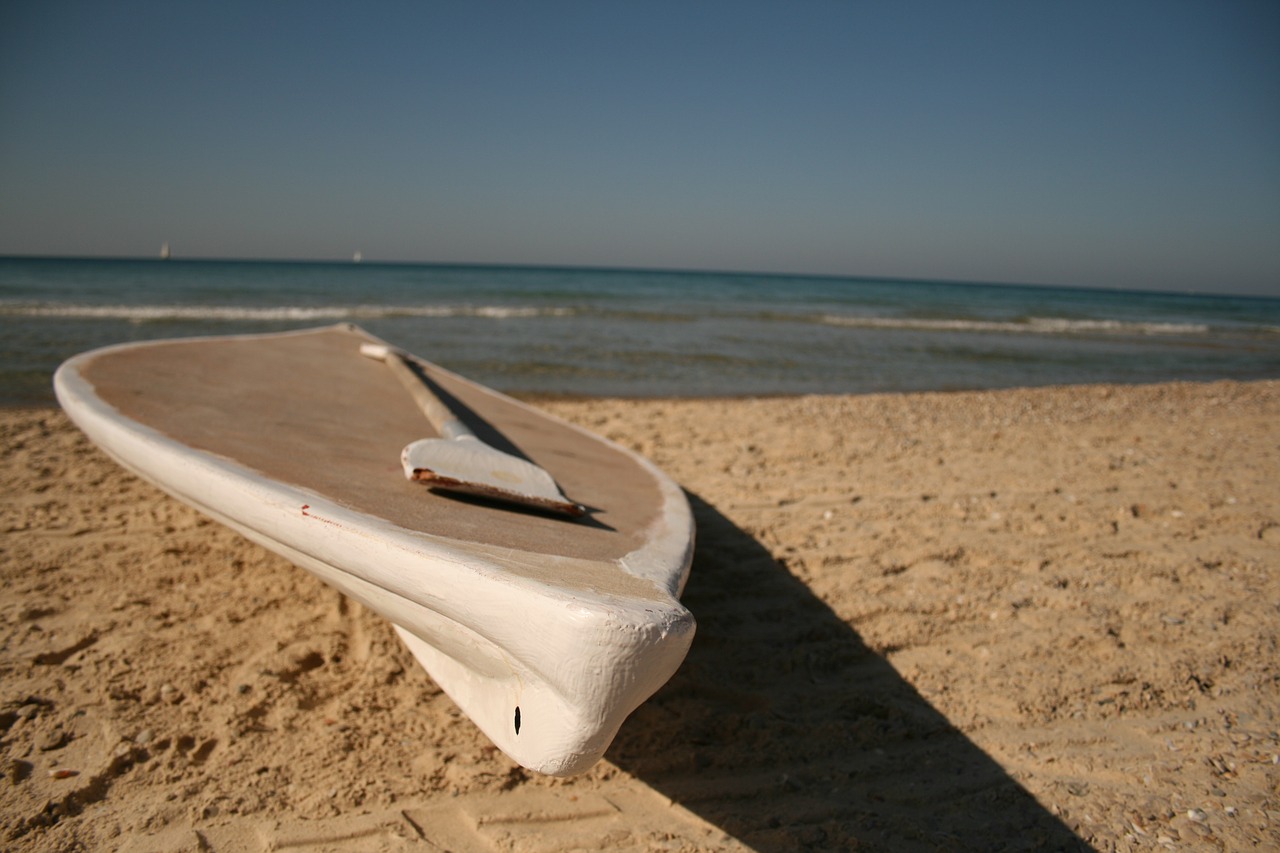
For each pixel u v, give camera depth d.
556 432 3.56
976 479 5.12
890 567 3.54
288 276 39.19
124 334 11.84
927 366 13.67
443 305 22.33
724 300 34.16
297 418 2.82
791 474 5.20
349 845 1.76
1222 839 1.89
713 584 3.33
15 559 3.20
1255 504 4.56
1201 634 2.95
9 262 52.28
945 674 2.65
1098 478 5.18
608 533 1.88
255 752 2.07
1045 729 2.35
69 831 1.76
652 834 1.85
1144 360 16.38
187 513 3.85
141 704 2.24
